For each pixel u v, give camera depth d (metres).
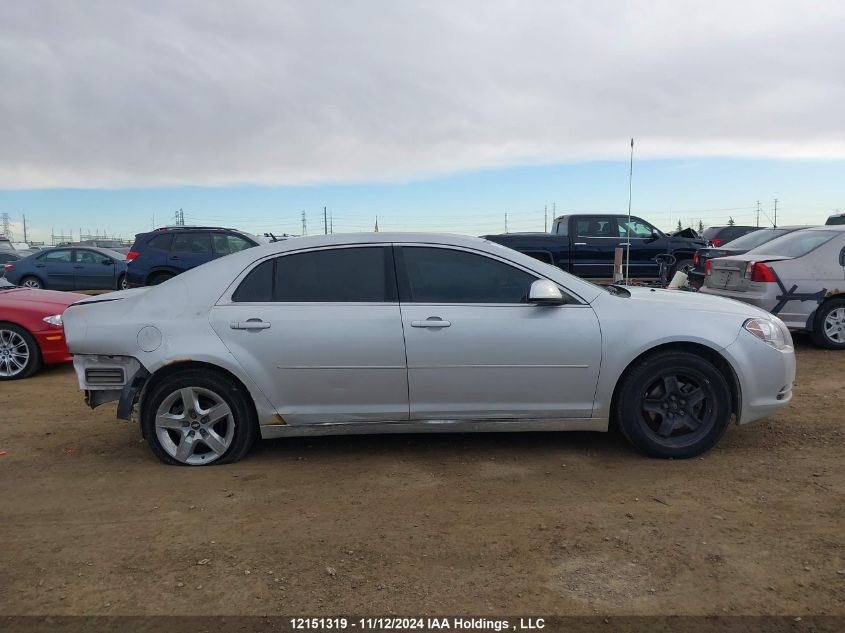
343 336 4.30
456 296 4.41
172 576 3.04
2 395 6.68
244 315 4.34
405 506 3.78
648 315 4.40
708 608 2.74
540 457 4.56
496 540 3.35
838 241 8.10
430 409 4.39
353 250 4.50
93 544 3.37
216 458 4.46
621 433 4.79
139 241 13.91
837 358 7.62
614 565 3.09
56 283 16.70
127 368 4.41
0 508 3.82
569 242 14.79
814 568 3.03
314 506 3.80
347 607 2.79
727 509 3.66
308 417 4.38
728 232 19.84
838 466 4.29
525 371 4.34
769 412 4.52
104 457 4.71
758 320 4.53
